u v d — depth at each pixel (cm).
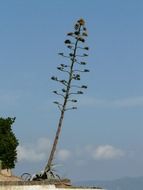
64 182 4656
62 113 5334
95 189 4644
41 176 4675
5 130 8475
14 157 8375
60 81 5356
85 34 5419
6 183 3856
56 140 5297
